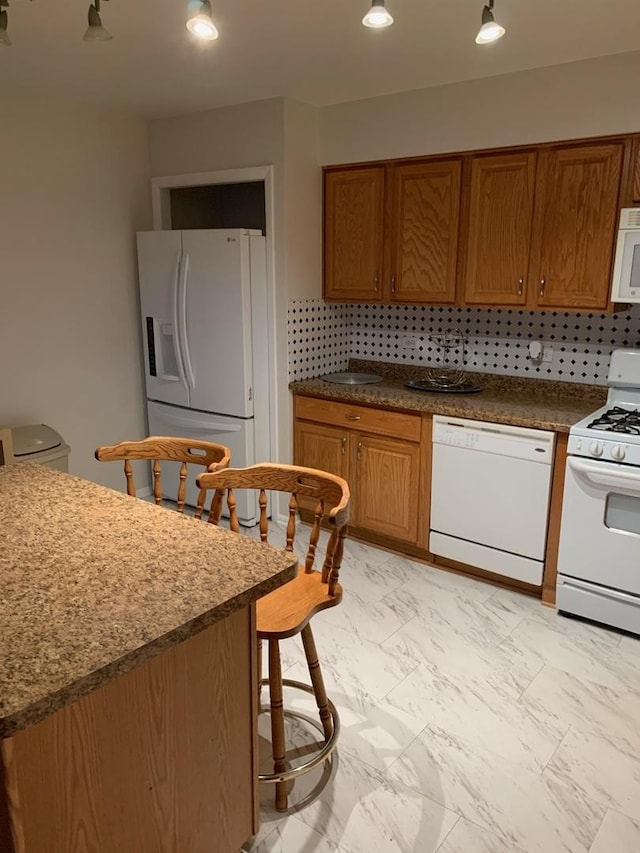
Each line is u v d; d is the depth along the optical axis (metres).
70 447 3.80
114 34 2.46
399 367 4.02
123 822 1.30
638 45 2.58
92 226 3.74
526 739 2.15
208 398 3.78
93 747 1.21
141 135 3.92
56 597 1.27
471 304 3.33
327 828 1.81
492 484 3.04
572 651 2.64
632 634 2.75
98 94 3.31
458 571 3.33
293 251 3.57
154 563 1.42
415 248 3.45
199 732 1.44
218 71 2.92
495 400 3.29
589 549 2.74
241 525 3.88
